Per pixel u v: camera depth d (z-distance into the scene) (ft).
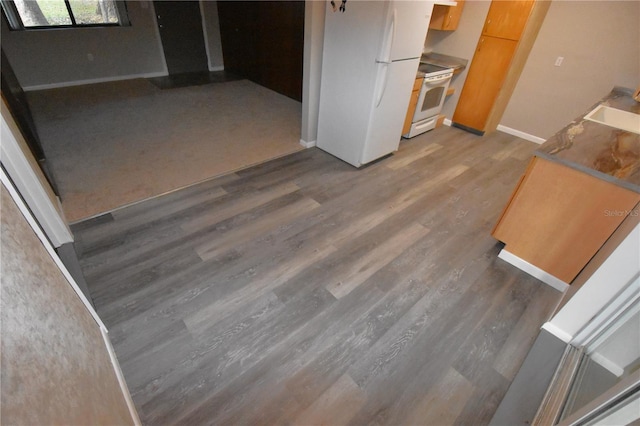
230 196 9.00
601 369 4.47
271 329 5.54
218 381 4.75
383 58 8.75
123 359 4.92
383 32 8.40
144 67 19.63
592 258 5.99
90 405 2.44
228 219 8.10
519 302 6.34
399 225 8.32
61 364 2.19
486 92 13.47
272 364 5.02
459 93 14.47
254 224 8.00
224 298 6.02
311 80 10.68
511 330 5.78
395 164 11.44
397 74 9.58
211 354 5.09
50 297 2.45
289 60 16.63
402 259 7.24
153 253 6.89
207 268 6.63
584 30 11.33
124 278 6.25
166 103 15.72
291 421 4.39
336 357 5.18
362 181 10.21
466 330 5.74
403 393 4.77
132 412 3.80
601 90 11.62
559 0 11.51
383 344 5.43
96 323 3.89
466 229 8.31
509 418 4.51
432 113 13.88
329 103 10.78
